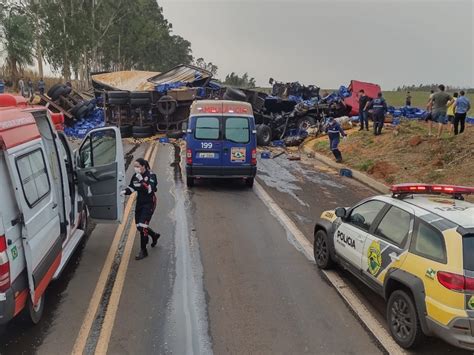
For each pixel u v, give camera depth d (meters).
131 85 30.23
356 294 6.56
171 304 6.18
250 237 9.05
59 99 26.55
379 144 18.50
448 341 4.55
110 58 73.62
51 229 5.74
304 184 14.40
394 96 59.31
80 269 7.31
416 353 5.07
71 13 52.66
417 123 20.94
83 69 60.34
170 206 11.27
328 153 19.31
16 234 4.71
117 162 7.75
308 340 5.36
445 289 4.57
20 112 5.49
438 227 4.92
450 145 15.34
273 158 19.41
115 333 5.43
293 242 8.83
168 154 19.23
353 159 17.55
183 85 26.48
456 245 4.64
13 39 41.12
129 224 9.65
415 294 4.86
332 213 7.54
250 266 7.56
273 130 23.61
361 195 13.04
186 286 6.75
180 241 8.72
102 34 60.56
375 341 5.34
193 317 5.84
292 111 23.97
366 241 6.04
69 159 7.63
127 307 6.08
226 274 7.21
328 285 6.87
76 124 26.06
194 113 13.09
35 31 51.78
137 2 69.94
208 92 27.62
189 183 13.44
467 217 5.00
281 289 6.70
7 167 4.63
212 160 13.10
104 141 7.95
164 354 5.04
